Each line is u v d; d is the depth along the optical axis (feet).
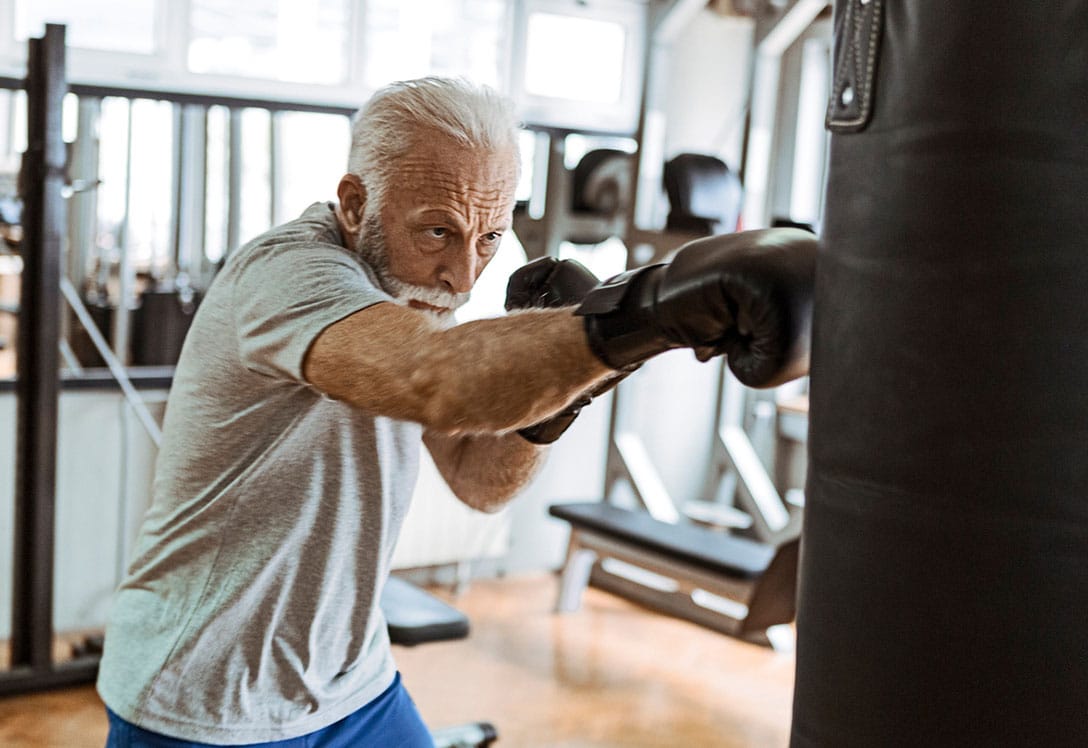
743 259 3.69
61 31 10.85
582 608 15.76
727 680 13.53
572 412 5.34
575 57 16.26
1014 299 3.61
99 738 11.07
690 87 17.24
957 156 3.64
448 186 4.49
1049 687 3.73
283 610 5.12
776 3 15.46
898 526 3.84
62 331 13.28
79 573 13.50
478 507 5.95
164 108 13.41
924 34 3.69
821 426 4.09
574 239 16.30
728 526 16.26
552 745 11.56
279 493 4.98
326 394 4.03
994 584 3.70
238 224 13.94
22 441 11.51
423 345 3.78
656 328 3.74
